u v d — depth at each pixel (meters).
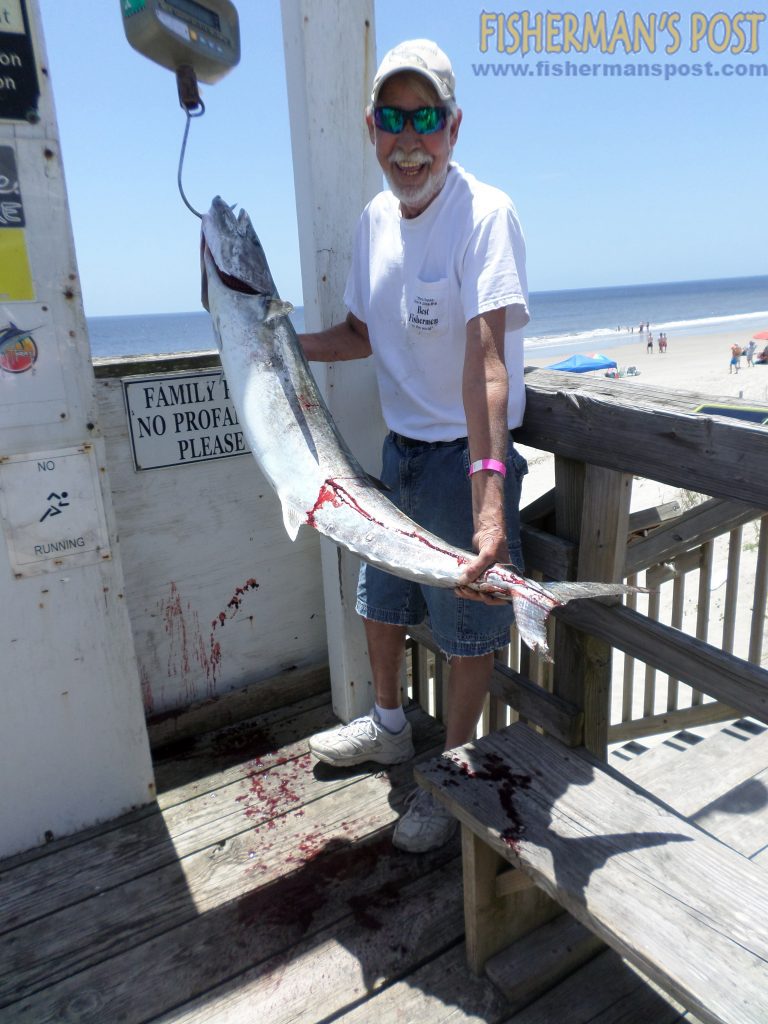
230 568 2.92
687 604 6.99
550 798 1.80
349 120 2.41
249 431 1.99
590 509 2.08
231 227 1.98
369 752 2.65
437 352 2.06
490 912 1.83
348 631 2.84
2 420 2.08
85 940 2.01
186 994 1.85
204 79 2.13
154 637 2.82
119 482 2.63
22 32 1.89
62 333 2.12
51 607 2.25
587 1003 1.80
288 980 1.88
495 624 2.14
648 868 1.58
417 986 1.85
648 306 116.19
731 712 3.40
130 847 2.34
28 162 1.97
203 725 2.93
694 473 1.71
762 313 91.12
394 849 2.31
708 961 1.36
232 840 2.37
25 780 2.30
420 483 2.20
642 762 3.20
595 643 2.20
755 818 2.67
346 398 2.65
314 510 1.91
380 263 2.13
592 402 1.96
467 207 1.89
